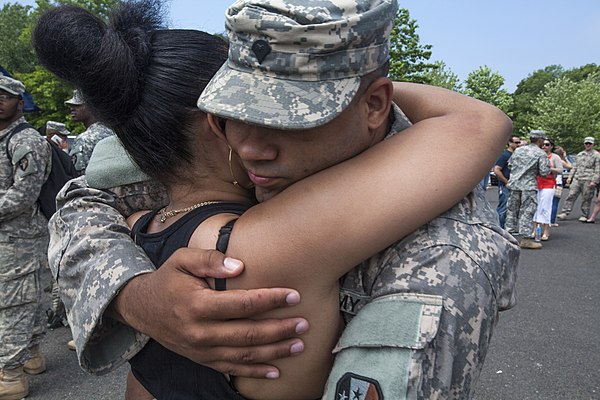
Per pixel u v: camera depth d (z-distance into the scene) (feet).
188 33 3.51
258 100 2.54
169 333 2.82
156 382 3.52
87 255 3.56
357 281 2.80
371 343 2.51
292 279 2.61
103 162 4.09
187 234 3.15
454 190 2.63
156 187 4.13
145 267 3.26
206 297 2.65
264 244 2.64
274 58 2.55
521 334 13.85
